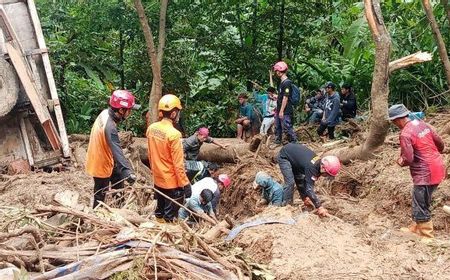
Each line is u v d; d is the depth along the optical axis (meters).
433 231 7.52
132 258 4.29
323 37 14.68
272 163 10.76
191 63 13.98
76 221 5.05
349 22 14.41
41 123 8.95
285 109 11.20
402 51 13.04
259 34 14.68
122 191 6.32
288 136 11.34
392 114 6.81
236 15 14.42
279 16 14.39
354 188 9.20
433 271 5.19
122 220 5.12
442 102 13.20
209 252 4.77
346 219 8.09
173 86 13.94
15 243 4.62
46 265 4.39
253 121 13.06
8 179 8.45
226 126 14.43
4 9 9.09
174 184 6.48
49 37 13.58
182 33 13.72
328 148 10.96
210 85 15.09
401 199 8.06
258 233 5.70
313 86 15.38
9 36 8.90
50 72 9.34
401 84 13.36
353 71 14.64
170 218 6.56
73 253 4.48
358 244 5.67
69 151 9.52
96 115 14.20
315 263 5.16
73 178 8.41
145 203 7.29
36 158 9.29
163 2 12.11
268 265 5.14
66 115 13.52
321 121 12.22
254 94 13.24
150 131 6.49
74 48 13.44
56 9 13.50
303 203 7.81
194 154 10.06
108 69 14.18
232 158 11.33
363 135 10.70
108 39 14.18
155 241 4.50
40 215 5.07
